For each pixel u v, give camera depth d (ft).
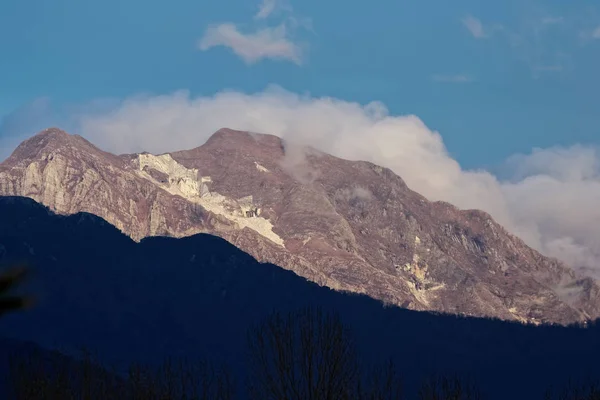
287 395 534.78
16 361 595.88
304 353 539.70
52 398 549.54
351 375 546.67
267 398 539.29
